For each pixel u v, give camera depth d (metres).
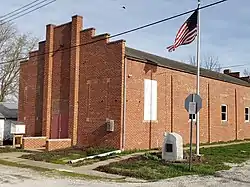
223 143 29.81
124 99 21.55
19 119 29.00
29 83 28.56
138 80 22.58
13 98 52.19
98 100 22.81
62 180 12.93
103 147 21.84
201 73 29.61
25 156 20.66
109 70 22.33
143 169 15.33
